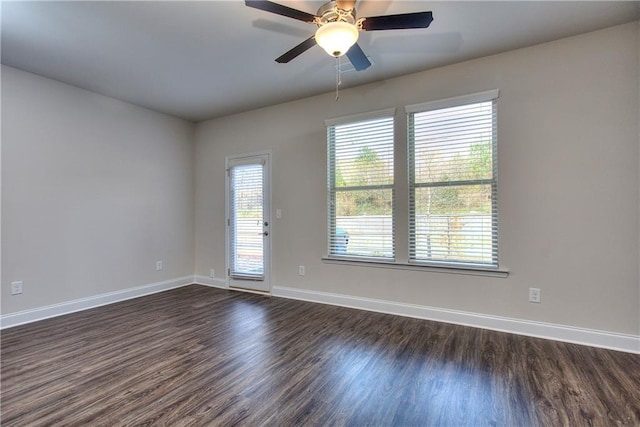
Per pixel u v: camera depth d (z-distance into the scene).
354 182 3.80
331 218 3.96
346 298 3.82
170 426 1.72
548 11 2.38
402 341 2.80
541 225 2.86
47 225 3.46
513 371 2.27
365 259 3.69
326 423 1.74
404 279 3.48
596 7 2.34
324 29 1.98
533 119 2.88
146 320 3.38
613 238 2.62
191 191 5.11
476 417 1.79
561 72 2.78
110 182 4.04
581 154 2.71
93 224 3.86
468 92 3.14
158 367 2.36
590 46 2.68
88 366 2.37
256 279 4.52
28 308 3.31
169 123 4.78
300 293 4.15
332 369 2.32
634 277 2.55
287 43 2.79
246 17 2.42
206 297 4.29
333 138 3.95
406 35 2.69
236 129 4.71
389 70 3.34
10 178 3.20
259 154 4.48
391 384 2.12
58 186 3.55
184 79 3.52
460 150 3.22
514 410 1.84
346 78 3.52
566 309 2.77
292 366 2.37
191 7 2.30
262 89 3.81
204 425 1.73
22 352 2.61
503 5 2.31
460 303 3.21
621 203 2.59
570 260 2.76
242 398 1.97
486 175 3.11
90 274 3.83
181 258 4.94
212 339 2.87
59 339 2.88
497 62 3.02
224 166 4.84
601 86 2.64
